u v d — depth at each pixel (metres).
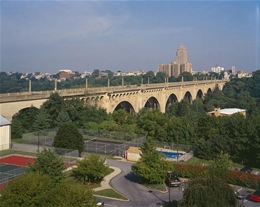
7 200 27.97
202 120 74.38
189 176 49.16
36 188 29.34
